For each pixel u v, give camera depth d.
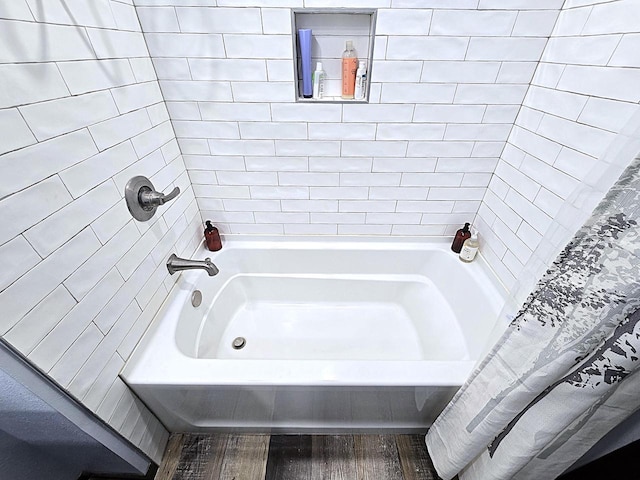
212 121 1.23
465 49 1.05
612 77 0.76
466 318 1.34
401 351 1.49
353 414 1.12
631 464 0.77
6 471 0.85
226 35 1.05
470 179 1.35
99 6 0.84
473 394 0.83
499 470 0.80
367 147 1.28
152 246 1.10
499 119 1.18
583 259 0.55
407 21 1.01
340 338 1.56
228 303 1.60
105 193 0.85
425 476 1.13
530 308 0.66
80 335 0.76
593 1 0.82
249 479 1.12
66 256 0.72
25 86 0.62
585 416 0.65
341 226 1.54
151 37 1.05
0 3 0.57
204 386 0.96
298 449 1.20
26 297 0.62
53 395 0.69
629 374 0.53
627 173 0.49
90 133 0.80
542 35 1.00
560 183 0.94
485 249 1.37
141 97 1.03
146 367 0.98
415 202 1.44
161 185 1.16
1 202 0.57
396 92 1.14
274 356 1.48
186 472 1.14
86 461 1.00
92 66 0.81
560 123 0.94
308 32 1.05
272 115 1.21
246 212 1.51
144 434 1.05
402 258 1.57
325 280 1.65
